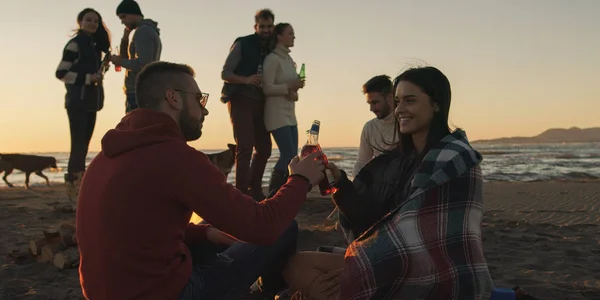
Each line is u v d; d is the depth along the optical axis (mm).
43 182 18094
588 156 43562
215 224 1829
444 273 1959
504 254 4324
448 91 2232
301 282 2355
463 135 2145
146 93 1969
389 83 4062
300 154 2354
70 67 5922
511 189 12172
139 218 1729
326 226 5273
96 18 6051
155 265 1790
